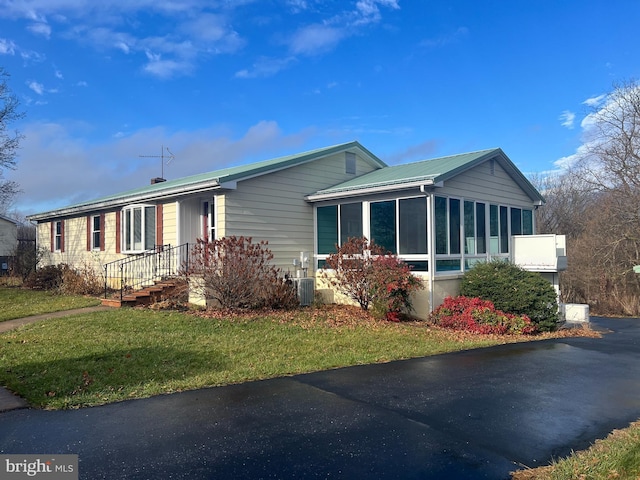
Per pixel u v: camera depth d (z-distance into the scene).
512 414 5.43
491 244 15.01
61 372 6.64
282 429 4.83
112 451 4.25
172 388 6.10
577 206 30.66
